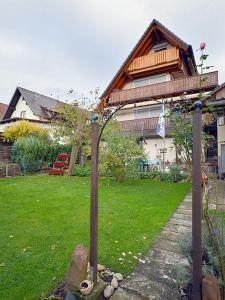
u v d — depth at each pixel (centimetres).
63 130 1134
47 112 2111
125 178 930
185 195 674
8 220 451
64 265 291
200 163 204
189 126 248
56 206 549
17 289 245
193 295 206
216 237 230
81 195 665
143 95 1496
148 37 1552
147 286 257
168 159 1382
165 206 553
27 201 593
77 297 226
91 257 252
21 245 346
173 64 1475
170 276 276
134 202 591
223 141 984
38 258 307
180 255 322
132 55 1599
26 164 1218
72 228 412
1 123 2052
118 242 361
